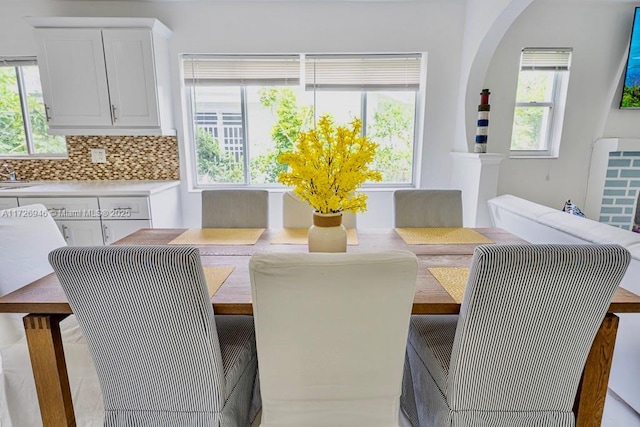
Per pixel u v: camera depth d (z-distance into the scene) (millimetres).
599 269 880
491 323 972
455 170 3137
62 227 2629
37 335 1160
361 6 2941
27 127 3082
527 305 936
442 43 3004
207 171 3303
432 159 3221
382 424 1083
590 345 1013
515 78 3109
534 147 3348
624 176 3217
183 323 983
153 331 995
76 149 3104
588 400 1185
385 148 3291
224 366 1198
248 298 1122
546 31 3039
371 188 3287
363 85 3104
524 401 1081
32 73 2986
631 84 3066
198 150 3256
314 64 3061
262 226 2051
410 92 3188
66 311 1104
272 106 3186
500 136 3219
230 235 1839
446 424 1122
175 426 1125
